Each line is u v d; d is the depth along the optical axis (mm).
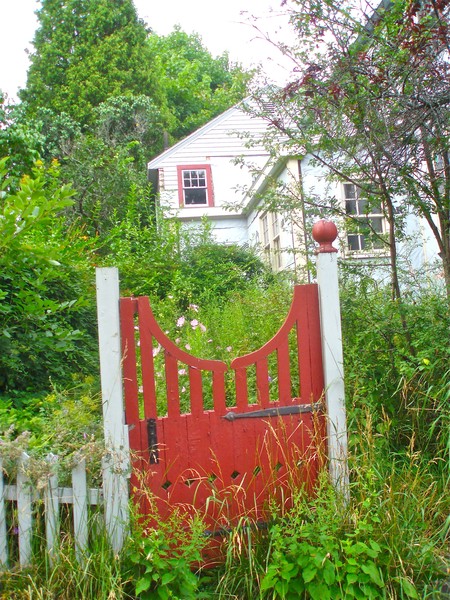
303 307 3053
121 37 26500
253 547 2775
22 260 3979
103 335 2727
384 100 3857
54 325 4234
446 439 3357
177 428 2881
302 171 9578
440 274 4871
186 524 2863
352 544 2654
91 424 2967
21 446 2582
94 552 2553
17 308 4246
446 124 3830
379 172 3914
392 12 4035
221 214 16875
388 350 3723
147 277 9555
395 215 4543
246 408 2980
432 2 3883
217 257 11672
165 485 2932
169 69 35625
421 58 3848
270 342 3016
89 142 17375
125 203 15625
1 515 2547
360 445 3041
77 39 26344
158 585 2537
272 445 2979
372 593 2506
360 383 3559
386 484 2893
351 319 3801
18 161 7812
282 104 4453
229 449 2947
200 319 6512
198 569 2807
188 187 17203
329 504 2725
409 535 2723
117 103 23828
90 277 5992
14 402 4043
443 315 3809
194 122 31797
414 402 3600
